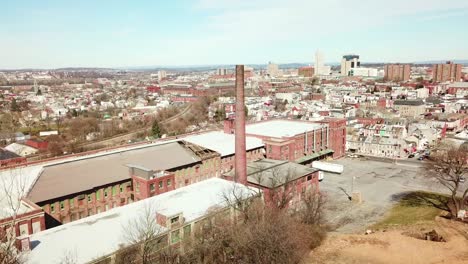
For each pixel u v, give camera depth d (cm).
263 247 5288
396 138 14238
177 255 5122
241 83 7500
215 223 5719
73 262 4322
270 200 6862
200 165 9406
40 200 6438
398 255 6134
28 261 4300
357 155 13662
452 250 6253
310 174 8538
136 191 7525
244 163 7731
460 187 9750
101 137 18250
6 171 7369
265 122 13800
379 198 9062
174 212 5759
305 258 5991
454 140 14338
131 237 4938
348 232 7131
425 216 7850
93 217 5584
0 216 5341
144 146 9300
